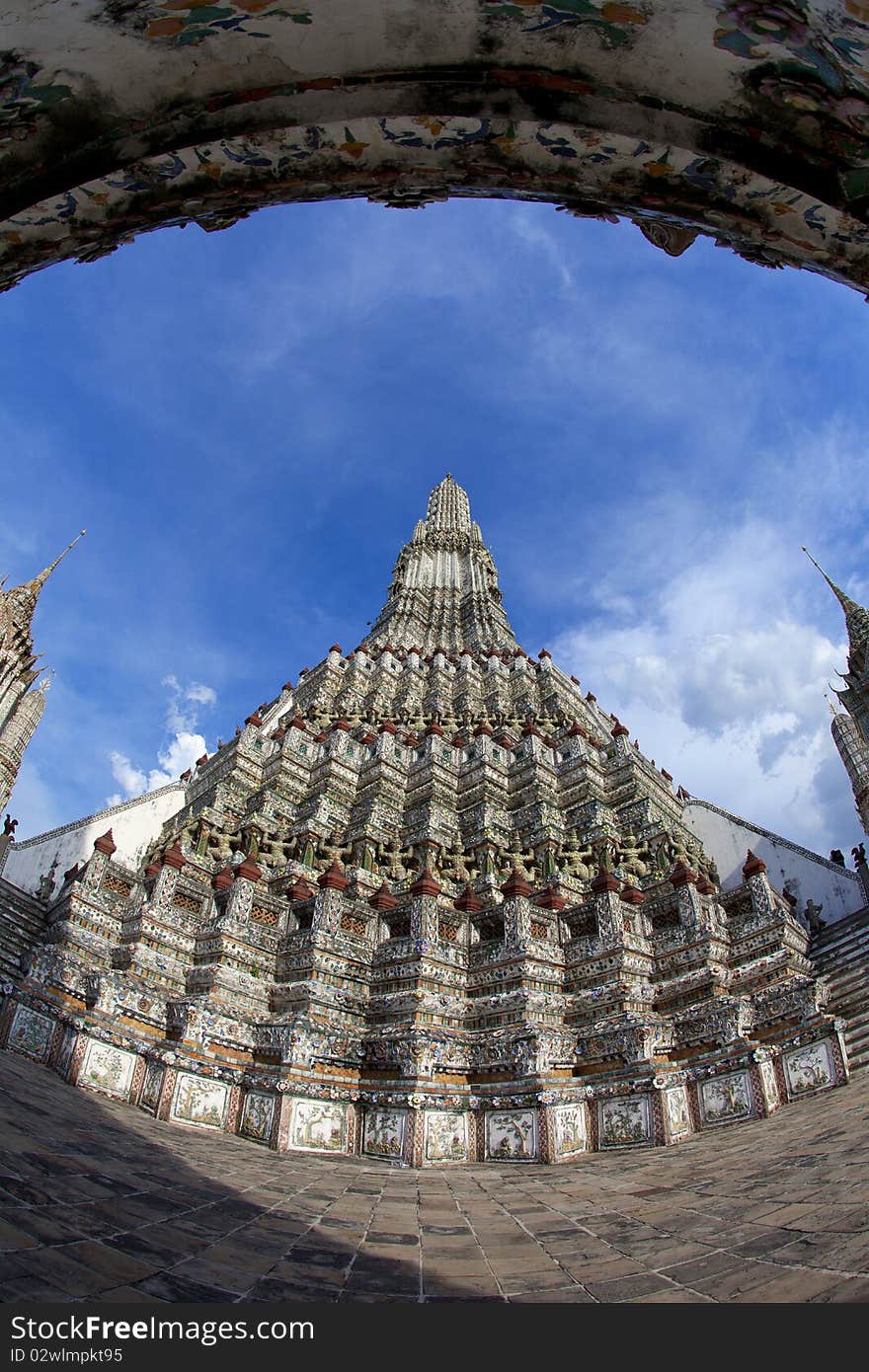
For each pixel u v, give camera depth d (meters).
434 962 19.42
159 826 37.22
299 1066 15.28
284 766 33.25
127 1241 5.66
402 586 63.81
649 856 29.44
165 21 4.45
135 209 5.45
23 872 35.12
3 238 5.25
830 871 30.47
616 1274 5.76
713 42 4.59
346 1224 7.83
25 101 4.67
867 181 5.02
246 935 20.16
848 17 3.97
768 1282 4.84
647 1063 14.76
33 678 39.22
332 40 4.80
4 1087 11.00
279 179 5.57
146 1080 15.09
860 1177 6.95
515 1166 13.85
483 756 33.81
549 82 5.05
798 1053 14.29
